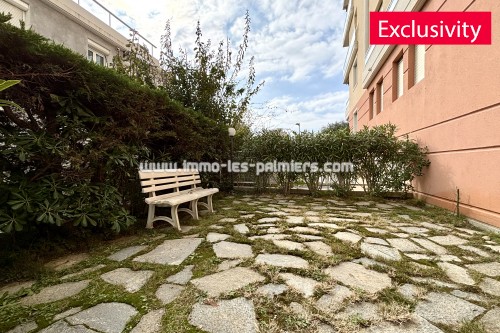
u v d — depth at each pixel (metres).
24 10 6.08
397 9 5.86
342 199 5.52
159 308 1.47
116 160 2.67
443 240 2.71
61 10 6.91
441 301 1.54
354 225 3.27
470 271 1.96
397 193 5.46
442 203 4.18
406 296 1.58
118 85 2.71
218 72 6.84
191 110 4.70
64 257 2.32
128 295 1.62
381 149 5.34
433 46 4.43
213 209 4.41
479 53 3.29
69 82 2.33
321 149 5.76
